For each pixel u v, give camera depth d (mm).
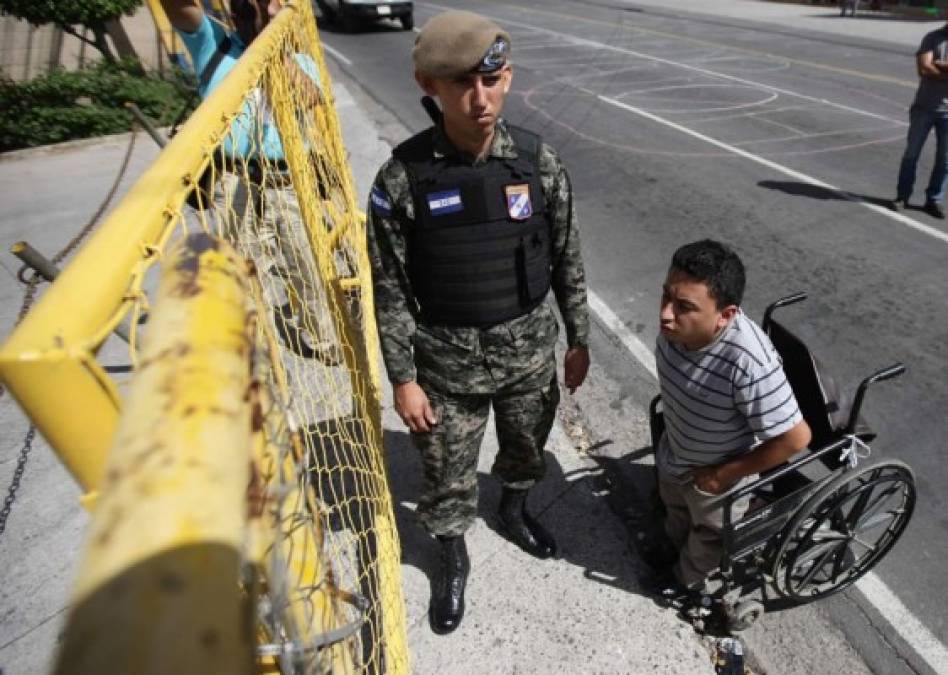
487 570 2365
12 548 2447
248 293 622
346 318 2314
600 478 2811
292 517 809
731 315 1752
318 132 2537
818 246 4836
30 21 7863
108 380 561
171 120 7645
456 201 1701
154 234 717
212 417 436
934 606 2285
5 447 2939
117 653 315
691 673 2035
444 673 2035
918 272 4441
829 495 1969
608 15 17562
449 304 1828
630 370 3584
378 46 12938
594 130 7723
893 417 3146
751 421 1793
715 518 1990
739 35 14703
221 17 2729
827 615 2246
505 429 2148
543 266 1872
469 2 19844
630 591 2291
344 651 1192
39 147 7082
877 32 15461
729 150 7016
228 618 352
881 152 6891
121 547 358
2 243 4941
